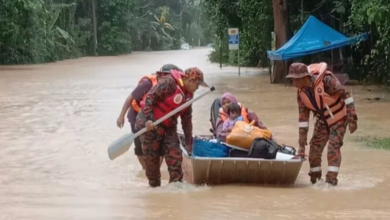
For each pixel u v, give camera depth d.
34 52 53.09
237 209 7.35
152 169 8.67
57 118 16.70
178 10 102.06
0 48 50.09
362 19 21.52
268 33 34.38
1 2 47.75
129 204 7.64
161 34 94.19
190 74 8.35
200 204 7.63
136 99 9.23
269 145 8.87
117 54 75.19
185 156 9.02
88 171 10.00
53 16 58.75
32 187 8.75
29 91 25.27
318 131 8.87
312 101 8.65
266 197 8.02
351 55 30.19
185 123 8.70
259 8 33.50
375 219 6.90
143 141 8.57
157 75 8.55
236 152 9.05
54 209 7.39
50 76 35.50
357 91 24.06
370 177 9.38
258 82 29.70
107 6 74.75
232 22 38.44
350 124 8.44
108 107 19.28
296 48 26.47
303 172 9.91
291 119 16.16
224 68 42.84
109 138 13.32
